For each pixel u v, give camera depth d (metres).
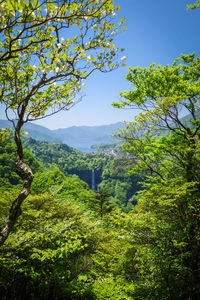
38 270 4.83
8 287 3.76
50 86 3.61
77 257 6.84
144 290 5.06
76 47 3.10
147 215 5.90
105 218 14.73
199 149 5.95
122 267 6.70
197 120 7.72
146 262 5.57
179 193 5.09
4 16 2.26
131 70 8.59
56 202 9.37
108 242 8.62
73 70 3.19
